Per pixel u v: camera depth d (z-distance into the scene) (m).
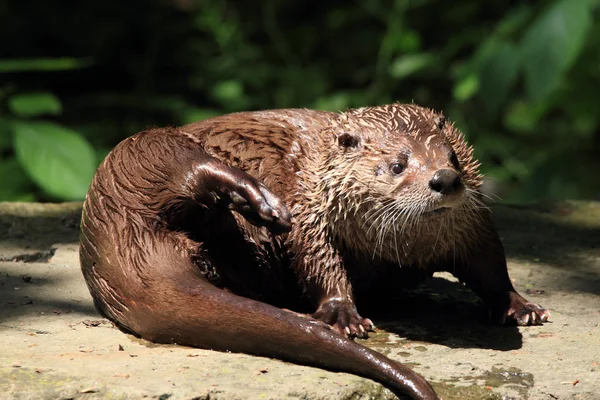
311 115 9.48
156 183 8.33
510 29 16.28
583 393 6.88
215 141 9.06
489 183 18.58
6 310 8.36
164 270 7.72
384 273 8.88
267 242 8.70
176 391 6.43
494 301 8.62
